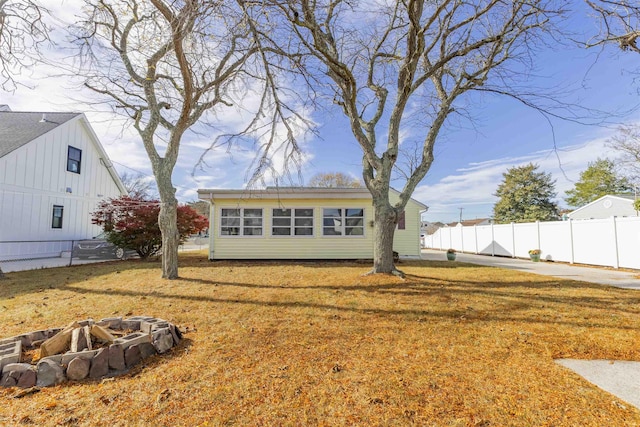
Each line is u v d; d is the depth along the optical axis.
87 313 4.84
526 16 6.57
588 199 28.39
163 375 2.83
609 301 5.62
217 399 2.44
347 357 3.26
